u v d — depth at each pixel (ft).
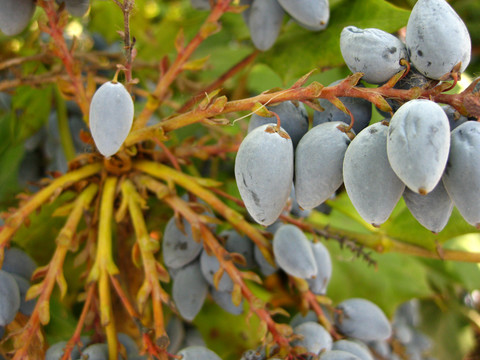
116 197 0.50
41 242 0.58
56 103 0.62
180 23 0.73
